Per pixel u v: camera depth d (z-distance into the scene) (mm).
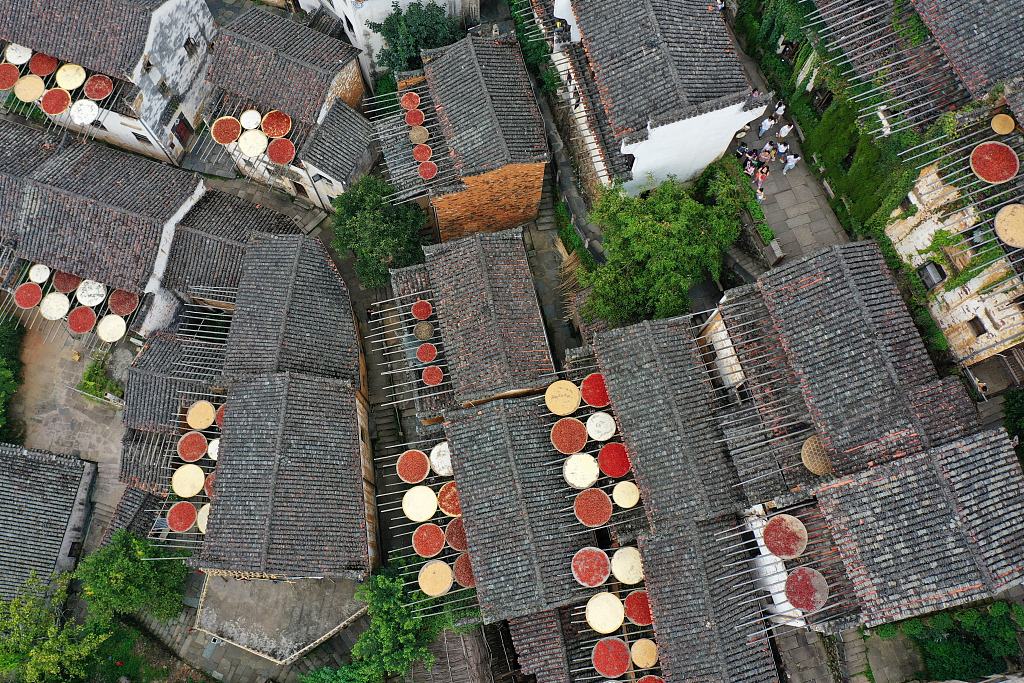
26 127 40906
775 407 29234
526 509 31188
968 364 30297
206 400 36500
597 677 31078
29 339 42656
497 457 32125
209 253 38875
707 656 27672
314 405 34281
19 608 35000
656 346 30500
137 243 37688
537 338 34625
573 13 33062
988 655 27703
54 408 41906
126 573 34344
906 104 29125
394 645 31828
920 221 29875
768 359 29688
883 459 26312
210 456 35156
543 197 41688
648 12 30641
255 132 38250
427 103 38094
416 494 33500
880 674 29016
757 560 29500
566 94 38219
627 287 33094
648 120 29938
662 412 30047
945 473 25016
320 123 38656
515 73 37125
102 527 40469
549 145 39906
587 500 31234
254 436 33438
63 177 38406
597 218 33375
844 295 27812
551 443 32781
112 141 43750
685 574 28594
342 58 39125
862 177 31922
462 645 32375
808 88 34219
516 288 35000
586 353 33719
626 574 30500
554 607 30531
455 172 36250
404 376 40938
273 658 33531
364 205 37406
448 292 35125
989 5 27266
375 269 38594
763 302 29828
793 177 35062
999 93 26703
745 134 35812
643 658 29766
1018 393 29359
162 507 36531
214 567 31625
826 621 25938
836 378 27531
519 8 40000
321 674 34250
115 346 40375
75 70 39281
